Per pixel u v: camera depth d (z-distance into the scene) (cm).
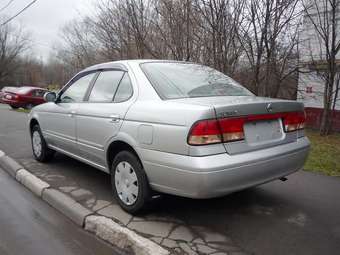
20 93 1925
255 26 868
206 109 286
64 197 401
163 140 306
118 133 358
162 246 296
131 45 1159
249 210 377
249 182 310
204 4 866
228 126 295
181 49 979
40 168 533
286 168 346
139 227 330
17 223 354
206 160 283
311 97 1143
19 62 5219
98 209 371
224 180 289
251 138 316
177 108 304
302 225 343
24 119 1263
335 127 1073
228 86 402
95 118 399
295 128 362
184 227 333
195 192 290
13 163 558
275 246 302
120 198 367
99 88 426
